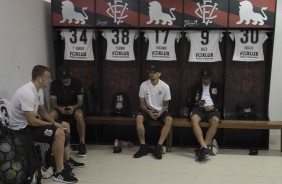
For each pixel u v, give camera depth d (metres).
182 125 4.38
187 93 4.91
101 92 4.97
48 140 3.32
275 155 4.32
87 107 4.64
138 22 4.57
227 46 4.63
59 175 3.38
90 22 4.63
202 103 4.44
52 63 4.98
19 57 3.92
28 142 3.06
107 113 5.00
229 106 4.89
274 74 4.80
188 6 4.47
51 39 4.93
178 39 4.68
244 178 3.53
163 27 4.55
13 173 2.86
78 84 4.44
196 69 4.89
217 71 4.85
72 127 4.79
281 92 4.82
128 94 5.02
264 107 4.77
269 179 3.51
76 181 3.38
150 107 4.47
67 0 4.61
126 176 3.58
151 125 4.40
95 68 4.97
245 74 4.81
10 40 3.69
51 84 4.43
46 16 4.77
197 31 4.61
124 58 4.78
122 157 4.21
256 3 4.38
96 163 3.98
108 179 3.49
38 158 3.21
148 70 4.57
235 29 4.57
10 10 3.68
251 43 4.59
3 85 3.54
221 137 4.76
